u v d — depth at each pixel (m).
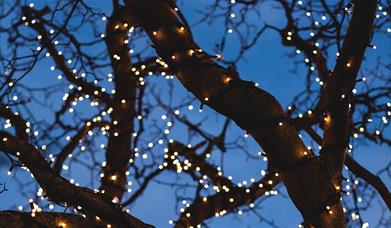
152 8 7.01
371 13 6.96
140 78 9.08
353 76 7.09
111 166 9.41
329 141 7.13
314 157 6.96
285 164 6.89
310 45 9.20
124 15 9.43
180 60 6.91
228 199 9.06
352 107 8.91
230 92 6.81
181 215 9.30
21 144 6.04
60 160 9.43
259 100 6.84
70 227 5.88
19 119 7.89
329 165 7.01
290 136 6.90
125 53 9.62
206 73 6.85
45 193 6.02
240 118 6.88
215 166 9.80
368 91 8.98
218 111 6.94
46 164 6.02
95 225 6.06
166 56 6.99
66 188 5.99
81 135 9.62
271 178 9.04
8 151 6.02
